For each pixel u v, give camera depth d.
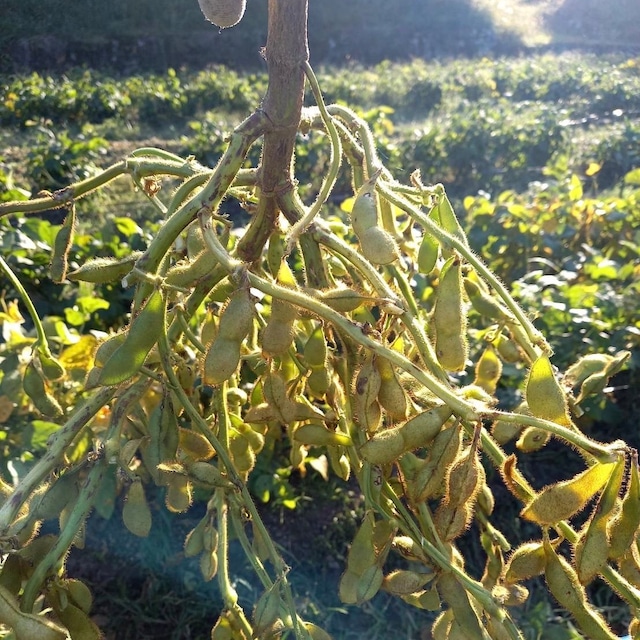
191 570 1.06
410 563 1.05
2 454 0.94
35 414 0.97
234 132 0.43
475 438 0.38
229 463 0.51
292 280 0.46
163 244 0.42
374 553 0.48
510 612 1.01
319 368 0.50
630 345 1.51
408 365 0.38
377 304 0.45
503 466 0.44
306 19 0.43
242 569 1.07
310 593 1.05
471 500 0.44
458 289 0.45
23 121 5.59
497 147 4.24
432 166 4.12
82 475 0.55
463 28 10.52
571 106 6.62
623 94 6.63
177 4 8.79
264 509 1.18
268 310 0.67
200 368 0.55
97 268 0.51
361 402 0.43
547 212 2.32
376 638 0.99
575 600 0.43
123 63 8.34
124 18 8.58
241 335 0.40
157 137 5.23
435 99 6.98
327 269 0.53
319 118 0.53
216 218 0.51
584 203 2.35
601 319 1.61
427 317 0.61
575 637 0.96
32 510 0.42
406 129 5.22
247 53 8.89
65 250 0.55
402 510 0.49
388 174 0.55
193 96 6.31
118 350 0.40
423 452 1.02
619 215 2.29
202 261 0.46
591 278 1.89
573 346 1.52
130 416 0.59
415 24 10.30
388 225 0.58
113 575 1.05
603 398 1.38
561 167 3.35
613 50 11.11
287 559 1.10
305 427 0.51
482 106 6.05
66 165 3.53
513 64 8.71
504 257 2.22
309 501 1.20
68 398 0.83
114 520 1.09
